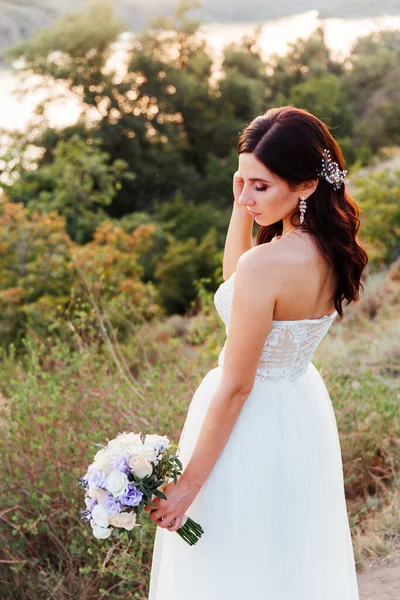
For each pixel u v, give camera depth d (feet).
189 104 97.19
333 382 12.64
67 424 11.19
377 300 24.09
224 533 6.66
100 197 64.23
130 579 9.18
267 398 6.64
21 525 10.50
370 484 12.34
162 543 7.63
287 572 6.68
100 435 10.63
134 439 6.40
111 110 93.25
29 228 30.42
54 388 11.34
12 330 28.17
